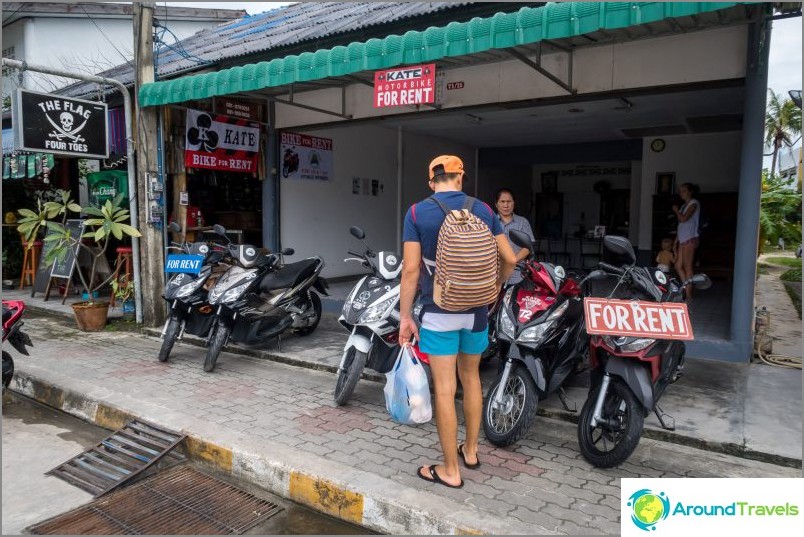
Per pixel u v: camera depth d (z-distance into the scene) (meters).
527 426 3.78
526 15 4.31
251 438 4.04
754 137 5.16
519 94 6.94
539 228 15.83
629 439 3.40
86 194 12.22
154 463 3.97
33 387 5.49
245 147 8.52
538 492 3.35
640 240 11.29
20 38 13.98
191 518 3.38
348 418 4.52
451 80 7.41
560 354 4.13
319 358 5.97
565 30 4.18
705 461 3.73
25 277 10.86
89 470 3.91
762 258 19.42
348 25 7.69
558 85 6.59
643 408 3.44
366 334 4.71
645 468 3.65
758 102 5.09
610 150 12.03
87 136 6.98
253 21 12.12
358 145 10.67
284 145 9.23
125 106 7.39
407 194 11.91
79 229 9.07
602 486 3.43
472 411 3.56
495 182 14.25
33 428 4.75
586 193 15.44
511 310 4.04
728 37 5.62
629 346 3.47
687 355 5.67
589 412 3.71
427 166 12.32
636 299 3.70
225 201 9.78
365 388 5.25
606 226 15.06
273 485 3.67
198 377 5.59
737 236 5.34
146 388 5.24
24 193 11.51
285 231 9.38
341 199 10.42
